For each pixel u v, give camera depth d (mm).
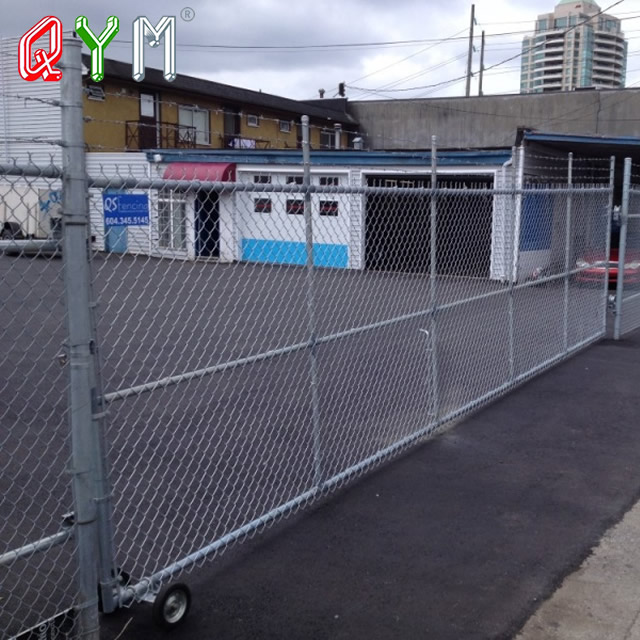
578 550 4492
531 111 33594
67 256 3256
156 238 5086
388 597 3928
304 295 13648
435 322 6582
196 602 3826
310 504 5043
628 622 3738
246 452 5988
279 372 8820
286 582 4051
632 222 11305
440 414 7020
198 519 4766
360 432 6578
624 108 31797
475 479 5578
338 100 37531
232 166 21312
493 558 4375
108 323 11945
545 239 12461
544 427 6828
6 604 3732
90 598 3385
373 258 12867
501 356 9359
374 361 9469
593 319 10633
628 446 6371
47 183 3719
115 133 26922
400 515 4926
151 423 6672
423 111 36094
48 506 4902
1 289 12750
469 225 15469
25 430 6445
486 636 3605
